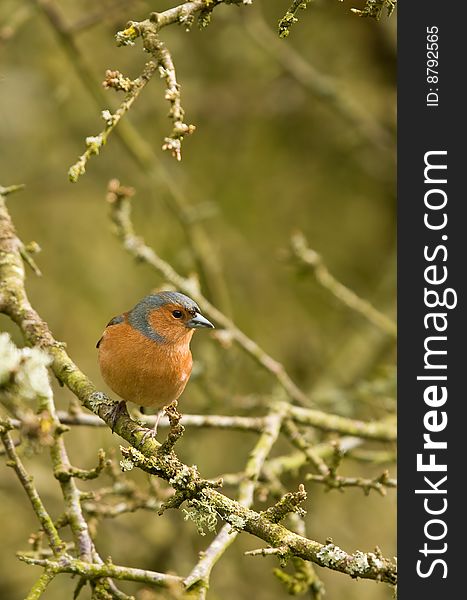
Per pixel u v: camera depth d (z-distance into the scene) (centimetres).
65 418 842
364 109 1504
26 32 1410
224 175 1523
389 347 1356
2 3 1376
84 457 1257
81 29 1202
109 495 935
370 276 1540
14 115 1390
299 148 1530
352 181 1544
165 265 1048
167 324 746
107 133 586
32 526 1201
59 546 654
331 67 1510
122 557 1129
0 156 1398
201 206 1275
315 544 560
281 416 941
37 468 1205
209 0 623
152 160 1242
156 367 736
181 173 1446
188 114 1454
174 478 586
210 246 1348
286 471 960
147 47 602
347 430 991
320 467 914
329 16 1442
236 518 577
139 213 1464
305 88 1388
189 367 769
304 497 572
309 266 1161
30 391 566
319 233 1544
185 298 766
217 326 1200
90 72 1212
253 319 1470
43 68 1414
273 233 1522
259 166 1530
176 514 1156
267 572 1195
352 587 1220
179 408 1156
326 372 1346
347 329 1474
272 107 1473
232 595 1157
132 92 594
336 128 1513
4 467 1186
